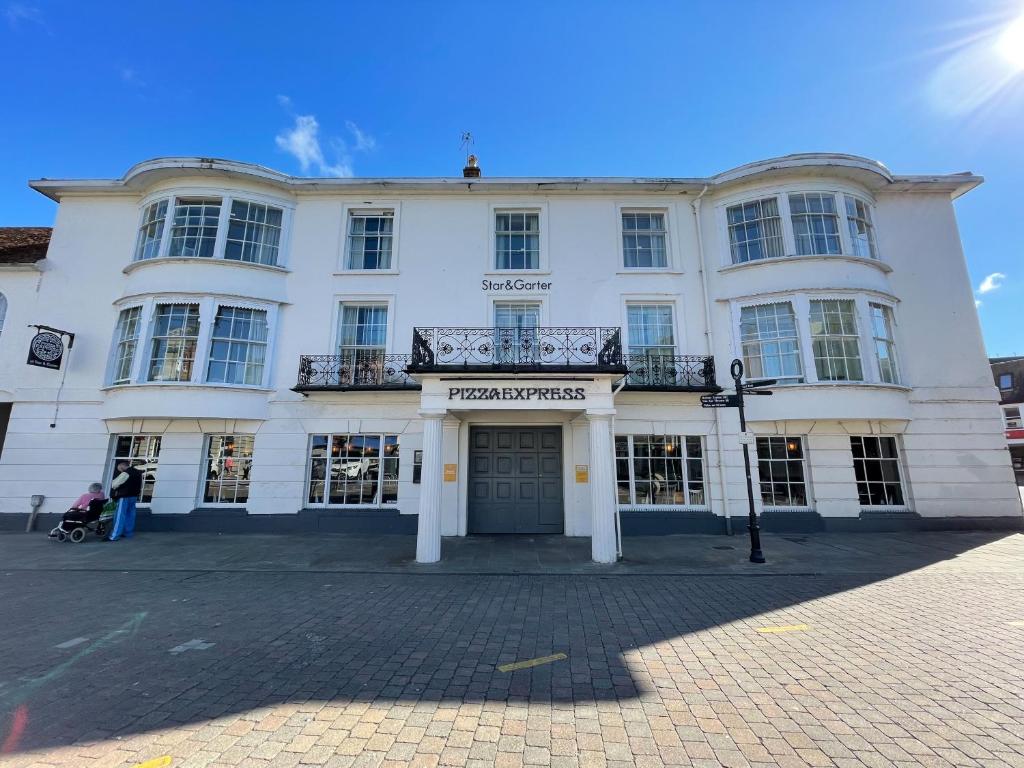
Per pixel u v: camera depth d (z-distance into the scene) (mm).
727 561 8562
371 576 7680
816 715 3447
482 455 11641
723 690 3844
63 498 11344
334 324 12094
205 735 3172
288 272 12273
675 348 12055
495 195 12719
